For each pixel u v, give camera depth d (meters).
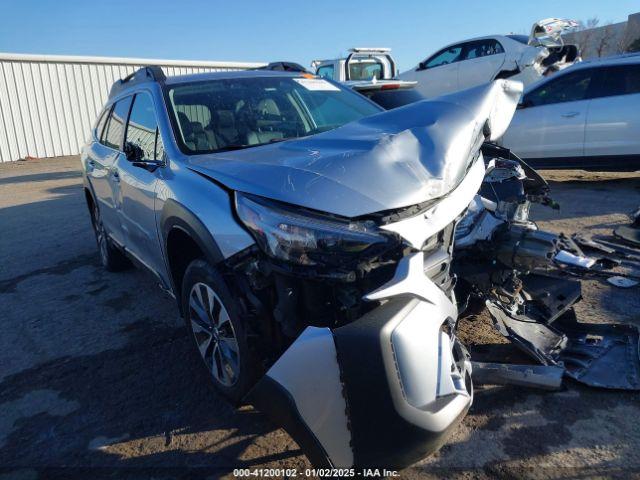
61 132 19.91
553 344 3.12
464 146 2.64
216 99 3.69
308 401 2.05
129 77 4.66
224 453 2.61
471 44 12.05
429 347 2.07
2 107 18.64
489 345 3.30
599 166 7.84
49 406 3.14
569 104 7.93
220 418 2.89
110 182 4.43
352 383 2.00
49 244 7.01
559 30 10.95
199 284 2.84
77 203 10.00
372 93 7.39
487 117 2.85
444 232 2.50
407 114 2.90
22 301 4.92
